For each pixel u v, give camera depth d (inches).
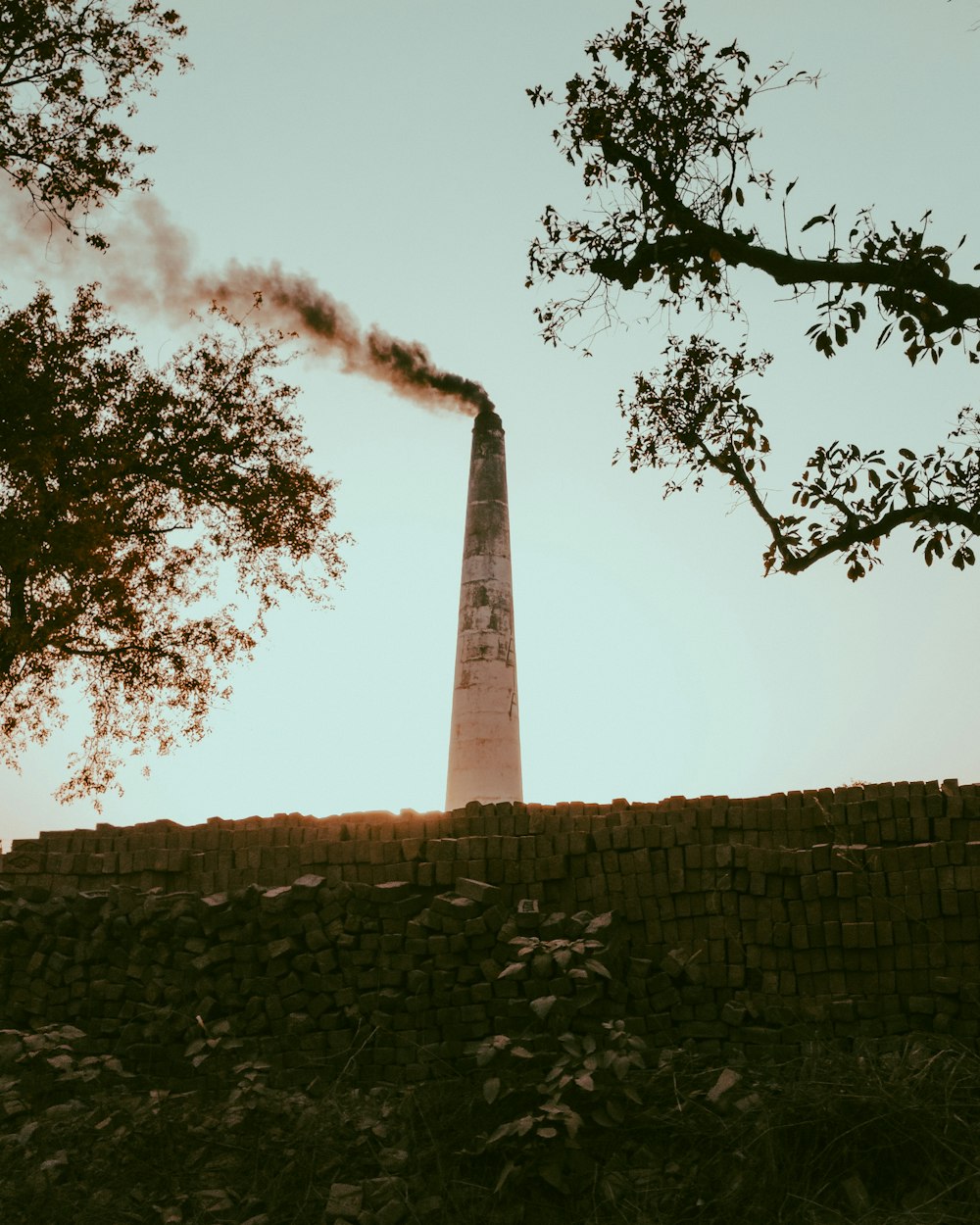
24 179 606.2
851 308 314.3
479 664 984.9
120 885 404.5
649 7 344.8
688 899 332.5
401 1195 241.6
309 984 329.1
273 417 776.3
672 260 345.1
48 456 607.5
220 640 758.5
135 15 612.1
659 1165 246.7
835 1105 245.8
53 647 716.0
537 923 318.7
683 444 427.2
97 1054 336.2
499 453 1087.0
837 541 364.8
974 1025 290.2
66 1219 244.1
